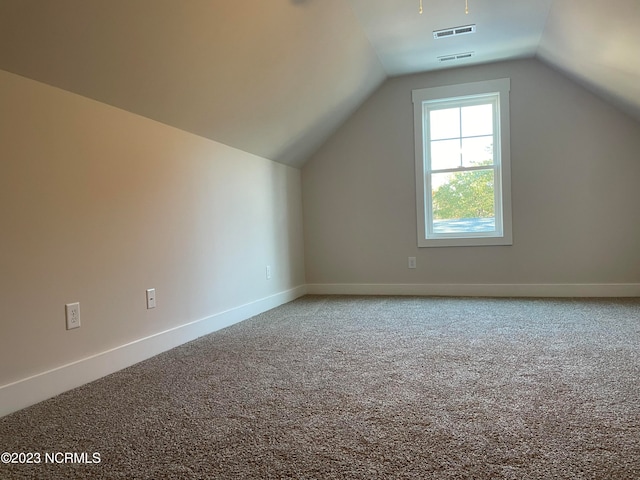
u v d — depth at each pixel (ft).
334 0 8.86
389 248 14.58
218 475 3.80
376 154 14.60
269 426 4.75
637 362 6.54
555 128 12.99
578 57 11.05
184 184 9.16
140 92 7.52
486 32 11.11
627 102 11.66
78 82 6.51
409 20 10.30
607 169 12.66
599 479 3.54
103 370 6.94
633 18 8.12
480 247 13.74
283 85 10.27
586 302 11.81
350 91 13.12
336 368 6.73
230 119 10.00
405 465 3.86
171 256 8.70
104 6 5.77
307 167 15.31
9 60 5.54
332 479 3.67
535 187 13.20
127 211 7.61
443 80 13.85
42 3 5.20
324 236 15.23
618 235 12.66
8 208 5.61
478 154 13.92
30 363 5.82
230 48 8.04
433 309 11.53
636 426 4.47
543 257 13.23
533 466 3.77
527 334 8.48
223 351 8.05
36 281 5.96
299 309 12.25
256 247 12.10
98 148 7.04
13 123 5.70
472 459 3.92
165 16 6.54
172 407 5.41
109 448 4.39
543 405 5.06
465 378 6.08
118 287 7.36
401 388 5.78
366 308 12.01
